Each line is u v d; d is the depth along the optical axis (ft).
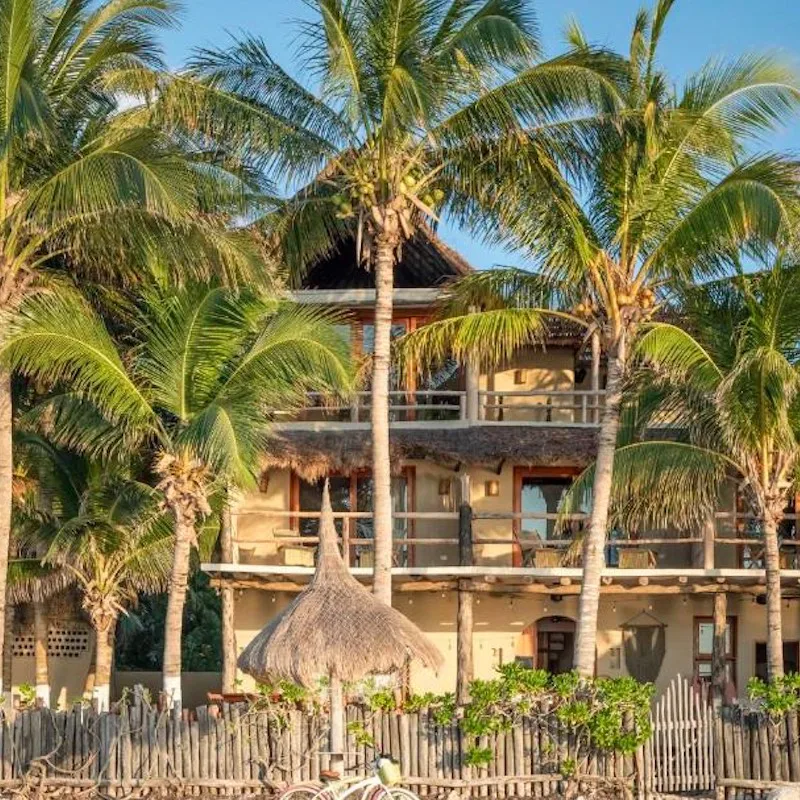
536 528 97.40
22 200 70.08
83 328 71.67
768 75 72.23
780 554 93.40
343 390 74.43
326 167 76.59
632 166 73.31
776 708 63.46
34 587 89.15
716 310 77.87
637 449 81.30
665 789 63.93
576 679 64.18
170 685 74.23
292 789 55.62
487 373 99.60
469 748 63.00
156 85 73.00
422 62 71.56
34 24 67.77
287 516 97.35
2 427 71.56
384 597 73.46
